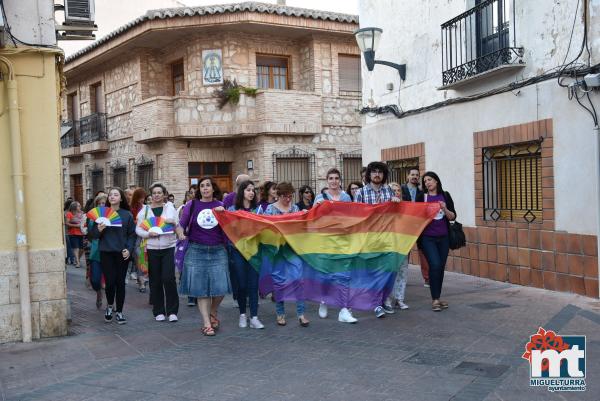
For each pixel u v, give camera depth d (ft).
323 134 62.59
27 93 24.11
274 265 25.67
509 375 17.78
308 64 63.00
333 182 26.89
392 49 44.47
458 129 37.55
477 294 30.89
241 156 62.80
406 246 26.35
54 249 24.50
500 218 35.06
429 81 40.52
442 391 16.66
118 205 27.50
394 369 18.79
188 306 30.94
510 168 34.35
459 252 38.06
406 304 28.89
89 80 78.38
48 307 24.43
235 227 24.72
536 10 31.45
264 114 58.70
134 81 67.41
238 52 60.54
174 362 20.57
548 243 30.91
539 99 31.04
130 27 61.82
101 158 76.18
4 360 21.42
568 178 29.53
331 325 25.27
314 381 17.92
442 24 38.17
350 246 25.99
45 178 24.41
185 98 59.77
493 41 35.42
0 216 23.72
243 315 25.53
